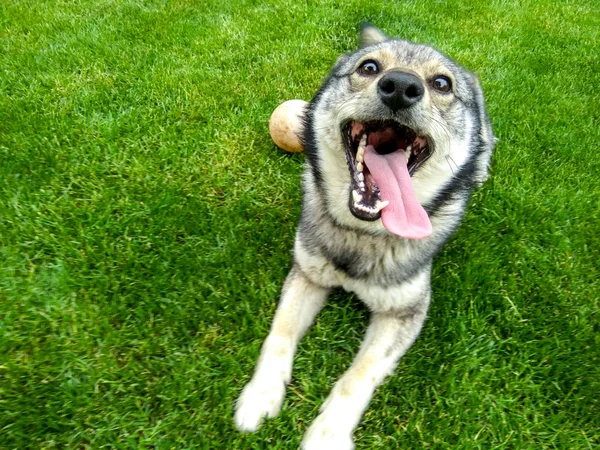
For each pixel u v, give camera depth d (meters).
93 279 0.40
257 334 0.37
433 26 0.85
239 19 0.80
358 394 0.33
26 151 0.50
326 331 0.38
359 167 0.36
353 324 0.39
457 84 0.40
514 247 0.47
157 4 0.84
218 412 0.32
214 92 0.62
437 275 0.44
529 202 0.52
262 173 0.52
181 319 0.38
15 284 0.38
